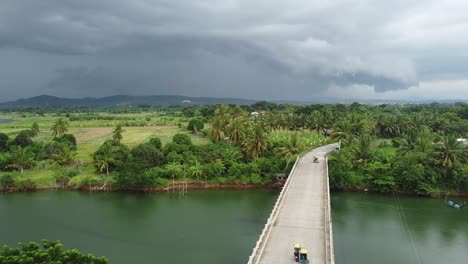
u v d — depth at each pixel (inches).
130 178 3371.1
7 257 1138.7
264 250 1565.0
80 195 3336.6
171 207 2947.8
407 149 3718.0
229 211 2819.9
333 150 4165.8
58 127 4936.0
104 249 2134.6
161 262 1961.1
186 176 3595.0
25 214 2783.0
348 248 2142.0
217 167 3585.1
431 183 3289.9
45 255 1186.0
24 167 3885.3
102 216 2731.3
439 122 5462.6
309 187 2544.3
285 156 3678.6
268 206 2938.0
